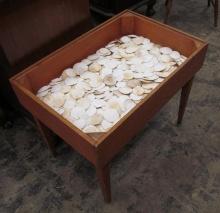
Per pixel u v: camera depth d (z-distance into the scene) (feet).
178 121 4.61
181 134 4.53
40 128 3.74
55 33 3.87
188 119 4.75
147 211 3.70
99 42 3.96
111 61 3.80
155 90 3.00
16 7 3.16
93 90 3.46
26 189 3.99
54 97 3.39
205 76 5.45
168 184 3.95
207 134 4.53
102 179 3.19
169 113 4.85
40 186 4.01
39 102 2.96
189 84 3.90
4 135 4.67
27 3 3.25
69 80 3.58
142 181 3.98
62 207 3.78
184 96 4.13
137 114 2.89
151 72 3.61
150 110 3.14
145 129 4.60
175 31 3.73
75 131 2.66
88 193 3.89
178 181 3.98
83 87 3.49
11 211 3.78
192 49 3.67
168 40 3.90
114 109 3.23
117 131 2.70
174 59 3.76
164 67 3.66
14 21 3.23
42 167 4.22
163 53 3.86
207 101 5.03
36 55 3.77
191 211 3.68
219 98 5.07
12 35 3.30
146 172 4.08
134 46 3.99
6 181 4.09
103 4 5.92
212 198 3.80
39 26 3.58
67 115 3.19
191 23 6.70
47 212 3.75
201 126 4.64
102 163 2.84
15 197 3.92
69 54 3.63
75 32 4.21
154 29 3.93
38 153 4.39
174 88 3.42
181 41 3.75
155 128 4.62
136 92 3.40
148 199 3.81
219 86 5.27
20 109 4.45
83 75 3.64
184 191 3.87
